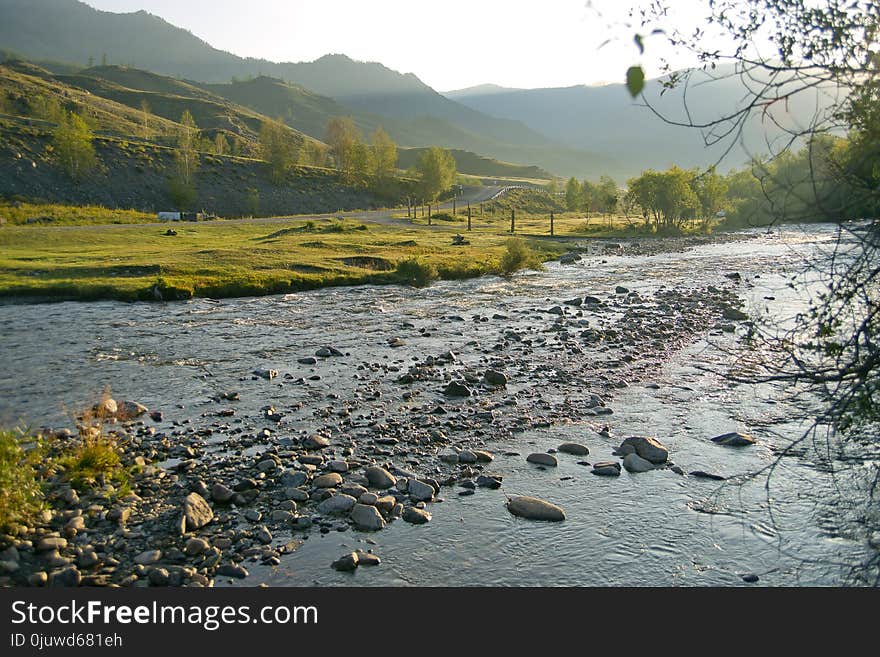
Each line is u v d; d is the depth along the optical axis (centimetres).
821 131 533
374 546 952
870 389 733
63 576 838
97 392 1772
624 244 7106
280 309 3228
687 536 980
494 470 1223
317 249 5362
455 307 3259
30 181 11631
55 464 1179
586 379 1847
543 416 1530
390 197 16512
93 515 998
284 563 905
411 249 5584
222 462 1228
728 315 2730
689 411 1550
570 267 5059
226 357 2202
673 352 2155
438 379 1869
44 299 3397
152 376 1947
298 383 1848
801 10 542
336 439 1376
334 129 18875
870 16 534
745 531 991
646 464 1225
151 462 1245
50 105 17238
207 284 3694
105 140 13750
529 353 2197
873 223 575
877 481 1124
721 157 513
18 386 1839
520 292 3772
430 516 1039
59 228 7438
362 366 2047
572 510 1064
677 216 9338
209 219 10769
